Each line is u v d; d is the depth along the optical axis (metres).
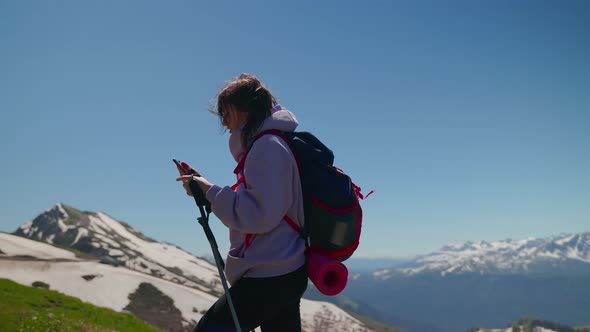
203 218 3.71
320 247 3.70
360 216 3.75
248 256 3.58
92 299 114.75
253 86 3.84
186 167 4.08
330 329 173.25
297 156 3.67
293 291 3.65
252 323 3.62
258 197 3.42
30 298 31.19
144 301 121.31
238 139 3.81
